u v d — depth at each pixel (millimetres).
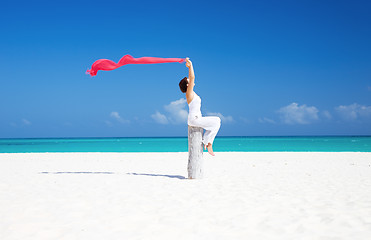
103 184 7488
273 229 4039
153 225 4246
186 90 8312
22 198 5926
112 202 5598
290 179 8258
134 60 8172
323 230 3975
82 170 10648
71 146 41188
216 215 4715
